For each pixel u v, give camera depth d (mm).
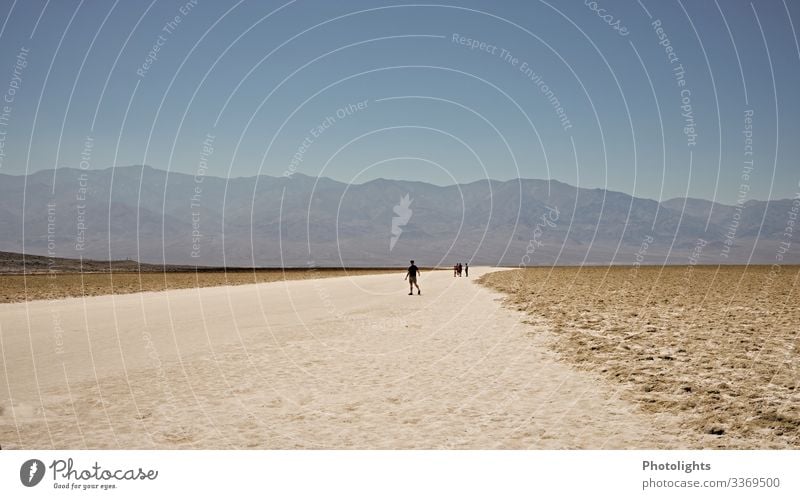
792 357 11328
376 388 9086
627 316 18578
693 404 7973
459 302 25016
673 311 20047
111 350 12328
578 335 14367
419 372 10250
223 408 7988
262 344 13234
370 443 6617
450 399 8414
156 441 6730
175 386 9188
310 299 26891
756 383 9195
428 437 6801
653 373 9938
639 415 7570
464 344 13258
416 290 34594
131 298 27891
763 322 16844
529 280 48000
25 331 15211
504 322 17422
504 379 9656
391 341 13719
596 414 7625
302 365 10859
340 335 14703
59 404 8141
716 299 25109
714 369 10242
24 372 10141
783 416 7418
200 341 13617
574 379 9594
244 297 28266
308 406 8086
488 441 6652
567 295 28531
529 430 7023
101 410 7875
